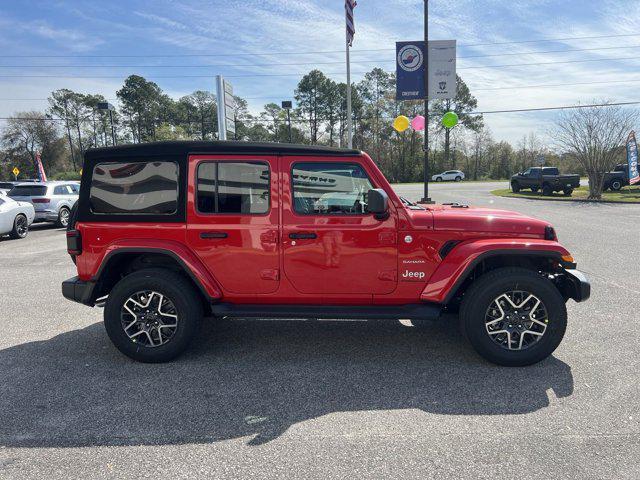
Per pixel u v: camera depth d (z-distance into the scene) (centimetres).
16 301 616
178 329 398
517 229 394
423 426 296
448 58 1633
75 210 416
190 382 365
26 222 1288
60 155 7138
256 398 338
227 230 396
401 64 1650
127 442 281
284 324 512
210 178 397
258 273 400
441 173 6431
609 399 328
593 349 421
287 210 394
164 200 400
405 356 416
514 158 7062
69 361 410
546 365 389
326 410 319
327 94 7019
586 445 271
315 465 256
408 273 394
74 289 414
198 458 264
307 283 400
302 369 389
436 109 6406
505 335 389
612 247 945
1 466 257
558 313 376
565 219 1430
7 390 353
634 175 2298
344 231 392
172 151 399
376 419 306
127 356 411
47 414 315
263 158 394
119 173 403
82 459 263
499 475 245
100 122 7788
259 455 266
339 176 394
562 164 4728
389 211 390
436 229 390
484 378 367
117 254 401
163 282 393
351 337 467
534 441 277
